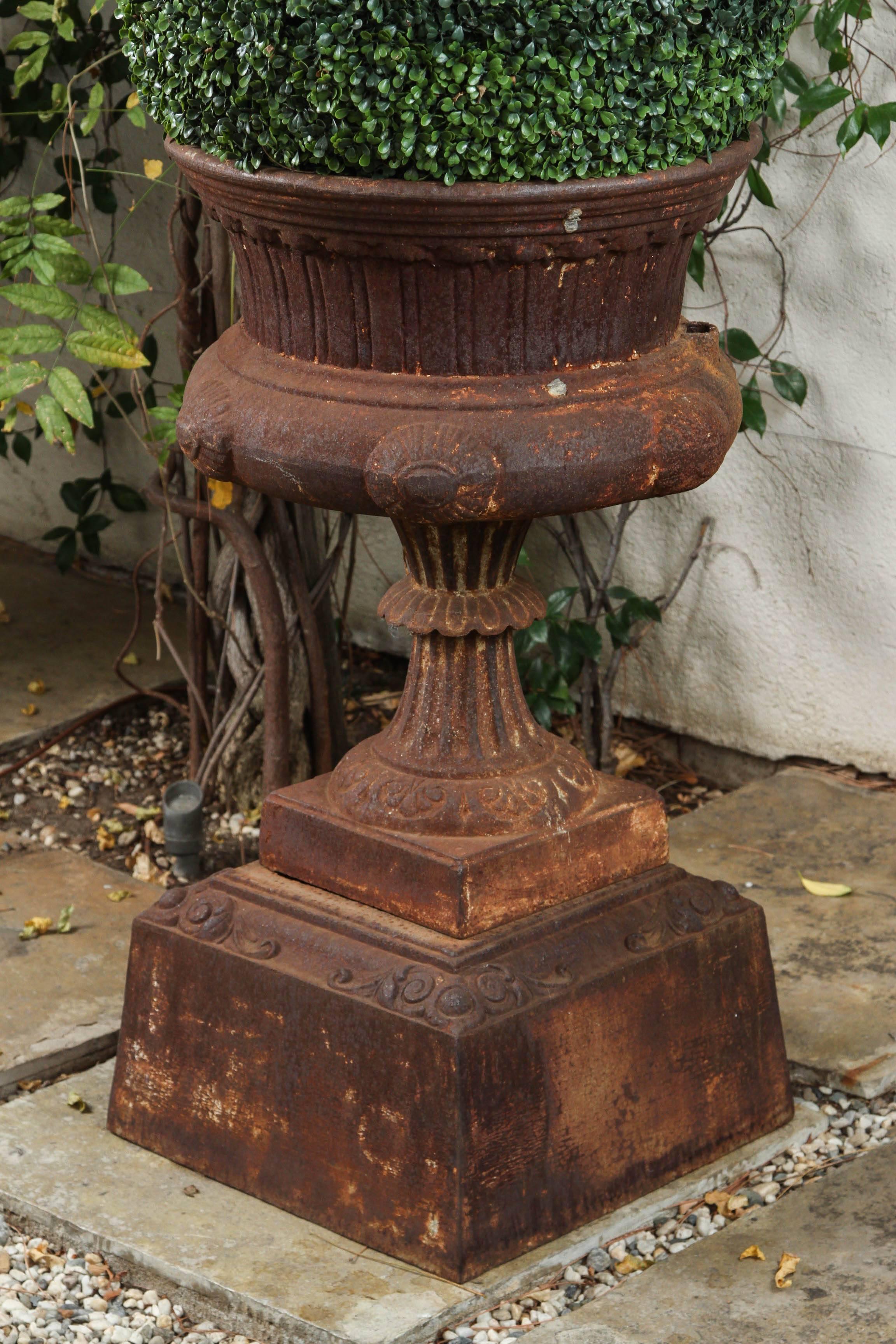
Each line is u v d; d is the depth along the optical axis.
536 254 2.45
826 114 4.07
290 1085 2.89
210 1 2.37
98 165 5.14
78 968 3.71
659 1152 2.99
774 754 4.61
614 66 2.34
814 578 4.39
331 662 4.54
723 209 4.26
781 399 4.31
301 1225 2.91
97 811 4.57
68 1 4.32
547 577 4.84
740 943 3.07
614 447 2.54
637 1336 2.65
